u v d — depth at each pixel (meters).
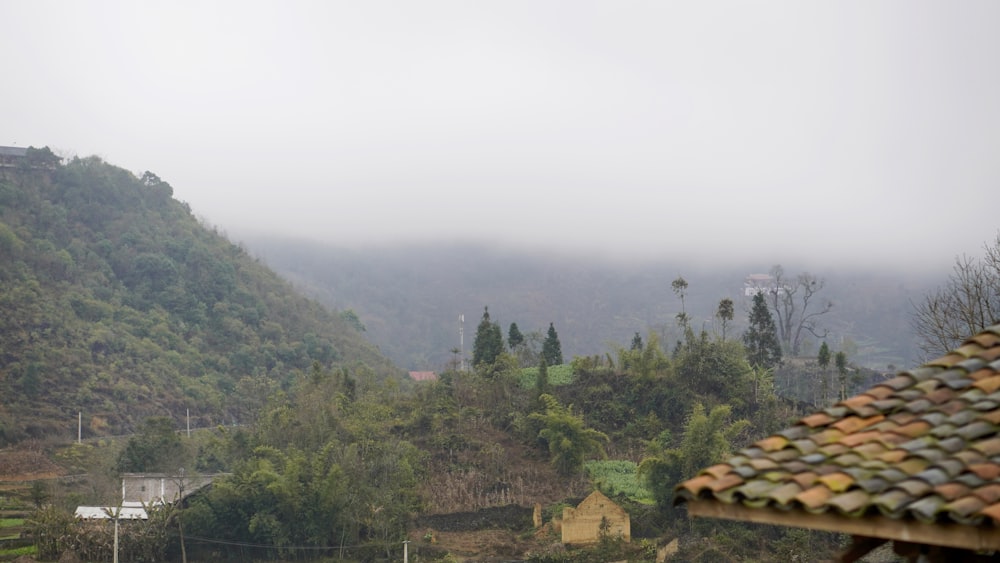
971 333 23.52
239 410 91.88
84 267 103.56
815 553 40.16
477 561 44.06
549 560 43.25
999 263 33.41
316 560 46.69
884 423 5.48
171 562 47.34
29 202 108.69
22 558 45.75
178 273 109.31
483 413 62.22
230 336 104.88
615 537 44.78
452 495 51.72
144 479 56.00
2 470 66.81
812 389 77.31
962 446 5.00
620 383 64.25
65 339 88.62
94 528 48.53
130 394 85.31
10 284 92.25
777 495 5.14
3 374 80.75
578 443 54.78
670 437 58.75
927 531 4.60
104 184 117.00
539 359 69.50
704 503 5.53
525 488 53.25
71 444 74.62
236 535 48.19
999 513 4.29
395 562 45.00
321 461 49.41
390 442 54.69
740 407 60.81
